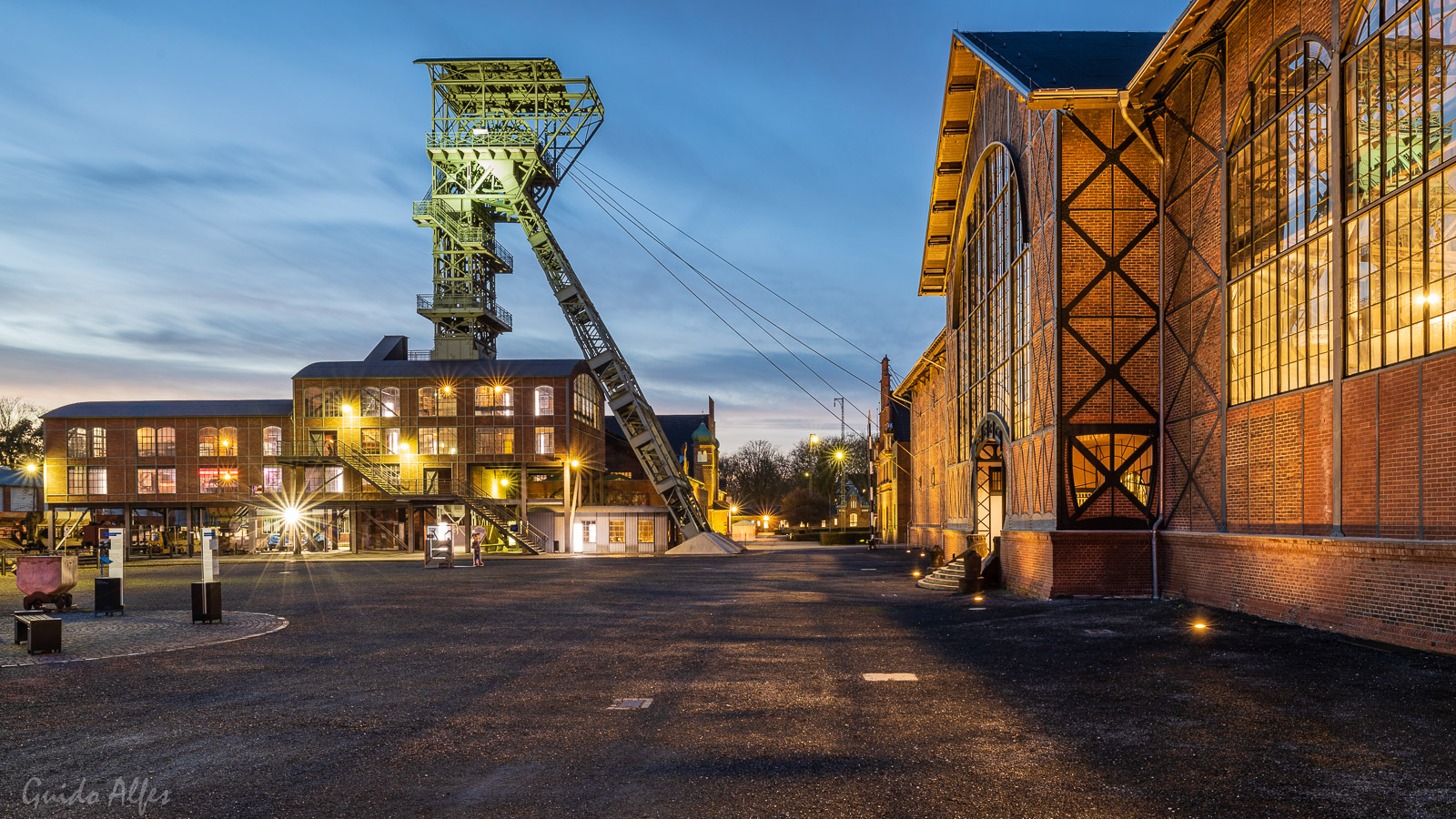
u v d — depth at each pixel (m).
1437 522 11.26
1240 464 16.20
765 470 139.12
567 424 57.47
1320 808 6.18
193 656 13.18
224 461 58.75
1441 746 7.59
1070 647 13.24
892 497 63.84
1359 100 12.98
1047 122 20.83
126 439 58.66
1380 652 11.50
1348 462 13.03
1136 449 19.81
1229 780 6.80
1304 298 14.30
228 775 7.11
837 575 31.50
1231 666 11.27
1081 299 20.00
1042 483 21.05
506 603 21.38
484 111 62.00
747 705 9.53
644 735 8.27
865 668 11.81
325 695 10.23
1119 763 7.25
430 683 10.94
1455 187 11.09
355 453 56.91
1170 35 16.69
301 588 26.61
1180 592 18.39
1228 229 16.83
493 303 68.25
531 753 7.69
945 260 35.44
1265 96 15.58
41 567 19.16
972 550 23.36
